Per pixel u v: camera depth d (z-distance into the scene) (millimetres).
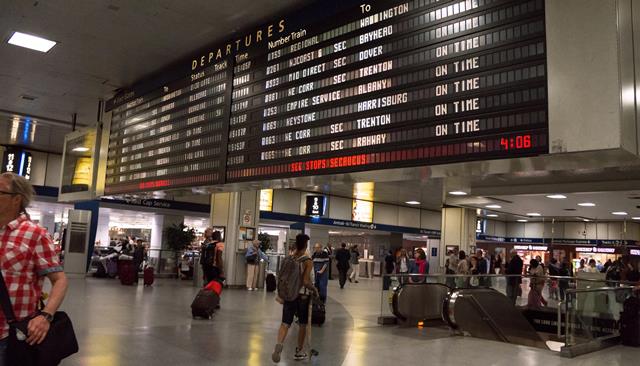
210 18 6684
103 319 8617
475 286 10664
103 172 9898
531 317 11648
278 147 6145
